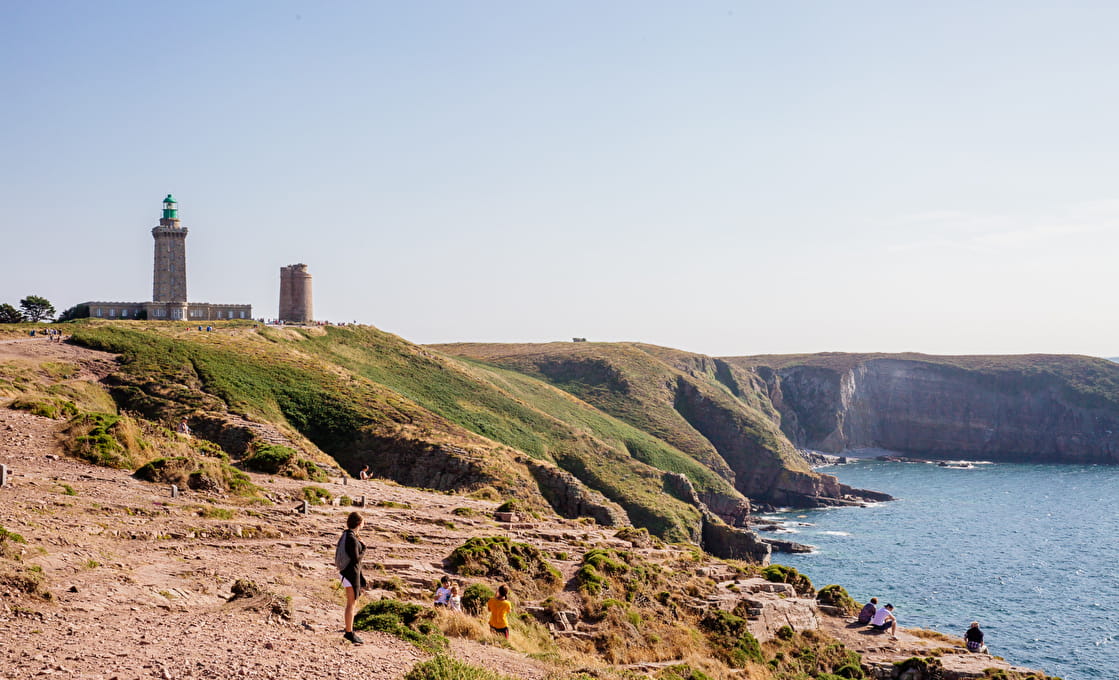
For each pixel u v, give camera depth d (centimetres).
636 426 19462
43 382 8138
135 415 8525
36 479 3123
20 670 1175
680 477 13950
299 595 2256
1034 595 9600
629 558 4528
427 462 9544
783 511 18000
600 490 12875
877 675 4047
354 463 9712
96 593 1736
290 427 9769
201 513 3216
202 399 9212
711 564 5194
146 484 3550
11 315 16650
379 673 1491
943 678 3988
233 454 8012
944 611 8844
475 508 5412
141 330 11650
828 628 4634
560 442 14200
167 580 2081
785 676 3691
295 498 4228
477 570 3453
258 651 1468
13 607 1481
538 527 5047
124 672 1231
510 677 1795
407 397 13150
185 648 1412
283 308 16500
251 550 2831
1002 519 15925
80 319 12988
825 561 11800
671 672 3038
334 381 11581
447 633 2288
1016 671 4128
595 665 2444
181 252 16038
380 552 3416
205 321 14500
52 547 2123
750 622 4106
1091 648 7519
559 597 3544
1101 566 11369
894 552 12488
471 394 14938
